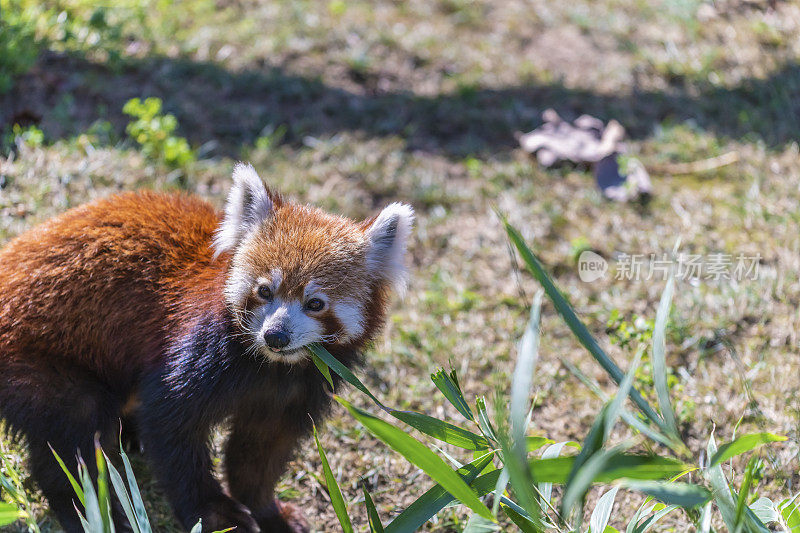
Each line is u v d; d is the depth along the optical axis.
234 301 3.42
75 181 5.34
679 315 5.08
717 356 4.89
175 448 3.43
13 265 3.59
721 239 5.74
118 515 3.68
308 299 3.38
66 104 6.06
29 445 3.46
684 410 4.40
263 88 6.86
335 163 6.22
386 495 4.10
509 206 6.03
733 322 5.06
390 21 7.91
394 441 2.63
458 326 5.10
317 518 3.99
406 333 4.97
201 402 3.40
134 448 4.04
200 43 7.18
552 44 7.82
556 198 6.15
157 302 3.58
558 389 4.73
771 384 4.61
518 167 6.39
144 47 7.01
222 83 6.79
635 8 8.29
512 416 2.40
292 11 7.80
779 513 2.99
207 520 3.44
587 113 7.00
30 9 6.69
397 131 6.73
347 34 7.60
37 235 3.69
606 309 5.20
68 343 3.51
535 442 2.91
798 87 7.21
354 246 3.56
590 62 7.63
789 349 4.89
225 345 3.43
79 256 3.56
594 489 4.06
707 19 8.10
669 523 3.91
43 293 3.50
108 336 3.58
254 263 3.43
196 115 6.44
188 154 5.77
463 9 8.16
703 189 6.26
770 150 6.60
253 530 3.48
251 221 3.58
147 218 3.73
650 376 4.62
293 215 3.59
